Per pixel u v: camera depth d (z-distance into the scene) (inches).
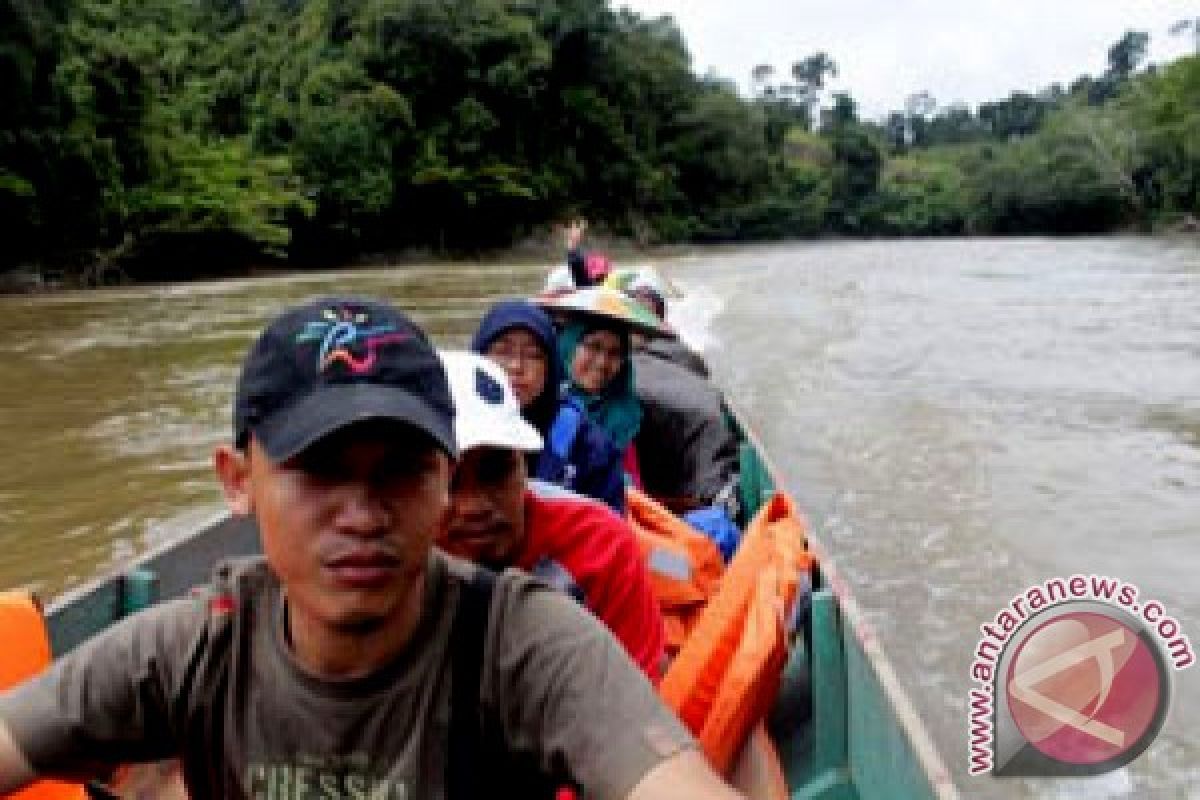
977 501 227.1
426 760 41.1
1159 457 261.6
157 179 1027.9
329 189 1262.3
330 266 1300.4
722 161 1936.5
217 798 44.4
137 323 575.8
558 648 41.0
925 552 198.5
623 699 40.0
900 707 78.6
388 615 40.2
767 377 382.6
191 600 45.9
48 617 89.0
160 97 1138.7
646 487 155.2
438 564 44.0
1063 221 2079.2
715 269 1007.0
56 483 237.0
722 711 85.3
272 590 44.3
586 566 75.9
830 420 309.9
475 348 103.9
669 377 161.0
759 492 166.7
